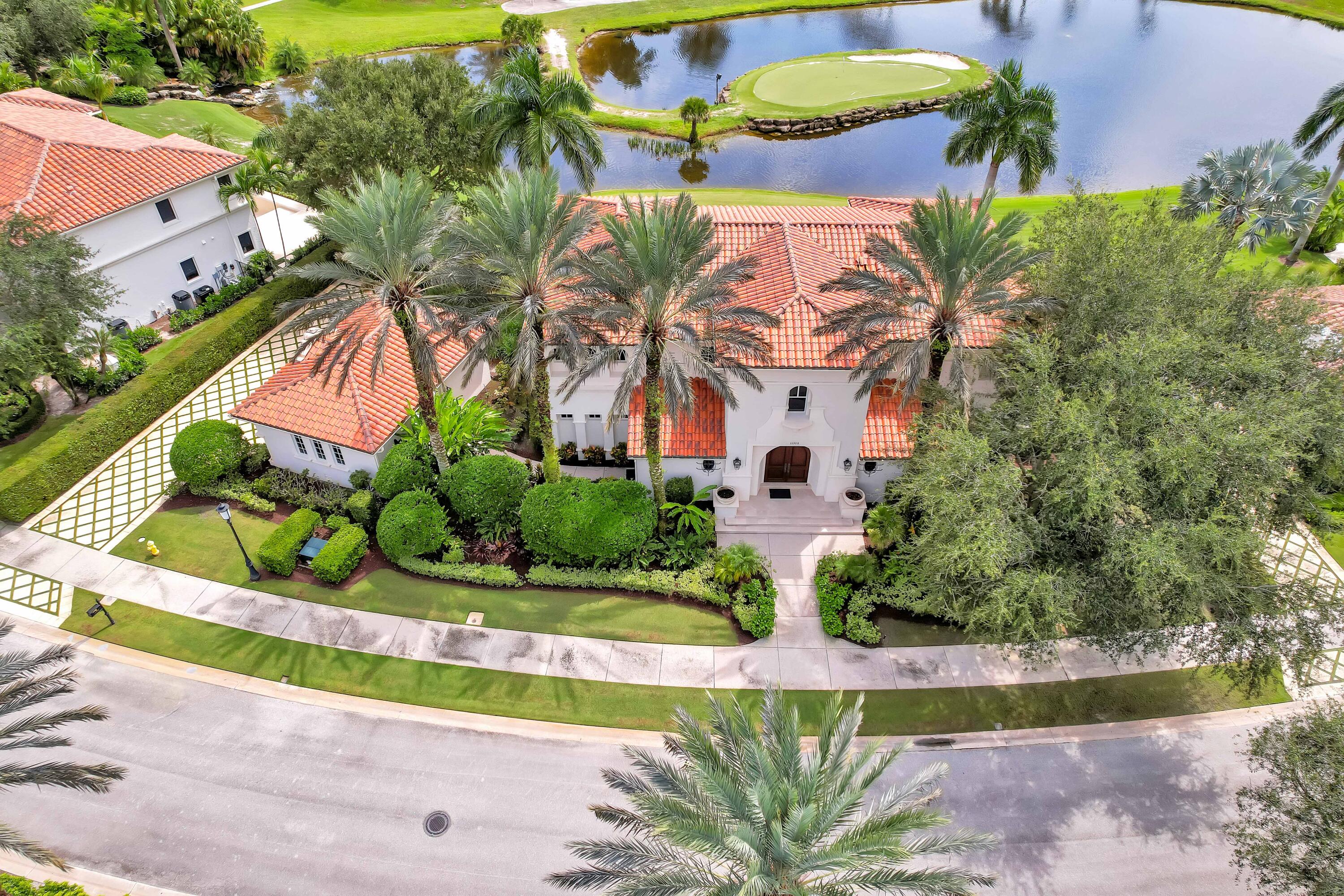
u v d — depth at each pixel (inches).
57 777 677.3
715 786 588.1
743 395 1032.2
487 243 945.5
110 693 919.7
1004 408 912.3
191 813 808.3
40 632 981.2
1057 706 903.7
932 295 994.7
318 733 882.1
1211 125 2586.1
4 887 738.2
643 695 916.6
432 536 1056.8
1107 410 836.0
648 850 611.8
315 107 1707.7
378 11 3754.9
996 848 776.9
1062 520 830.5
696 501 1125.7
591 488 1067.9
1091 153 2391.7
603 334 1007.6
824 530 1107.9
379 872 762.2
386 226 945.5
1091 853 775.7
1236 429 780.0
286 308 1002.1
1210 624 943.0
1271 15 3715.6
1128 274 914.1
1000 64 3211.1
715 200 2026.3
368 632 990.4
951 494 819.4
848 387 1017.5
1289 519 884.0
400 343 1261.1
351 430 1123.3
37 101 1716.3
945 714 894.4
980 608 817.5
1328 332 1057.5
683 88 3038.9
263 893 748.6
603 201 1321.4
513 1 3969.0
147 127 2271.2
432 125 1640.0
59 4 2405.3
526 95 1455.5
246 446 1213.1
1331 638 967.0
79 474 1190.3
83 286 1202.0
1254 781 834.2
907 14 3944.4
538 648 968.9
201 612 1013.2
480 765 851.4
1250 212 1528.1
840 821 615.5
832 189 2245.3
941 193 962.7
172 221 1494.8
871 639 957.2
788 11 3924.7
